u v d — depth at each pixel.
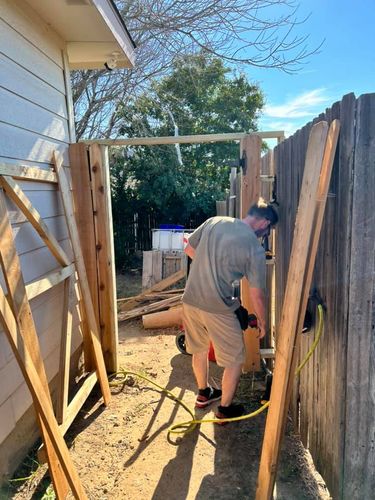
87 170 3.25
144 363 3.94
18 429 2.33
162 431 2.71
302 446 2.44
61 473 2.07
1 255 1.89
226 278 2.42
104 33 3.12
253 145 3.13
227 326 2.50
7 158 2.24
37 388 1.87
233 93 11.56
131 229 10.80
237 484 2.20
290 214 2.50
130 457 2.45
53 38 3.00
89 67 4.08
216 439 2.61
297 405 2.48
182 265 6.75
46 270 2.65
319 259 1.92
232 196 4.84
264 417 2.84
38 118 2.68
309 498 2.05
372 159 1.42
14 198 2.18
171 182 10.45
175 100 10.62
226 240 2.36
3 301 1.78
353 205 1.47
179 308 5.17
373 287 1.49
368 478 1.64
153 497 2.11
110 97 7.88
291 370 1.67
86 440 2.62
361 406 1.59
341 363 1.63
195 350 2.81
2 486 2.12
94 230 3.35
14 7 2.37
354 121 1.43
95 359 3.00
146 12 6.39
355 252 1.50
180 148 11.41
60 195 3.00
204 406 2.99
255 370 3.46
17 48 2.39
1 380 2.09
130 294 7.80
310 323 2.03
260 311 2.38
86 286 3.04
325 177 1.54
